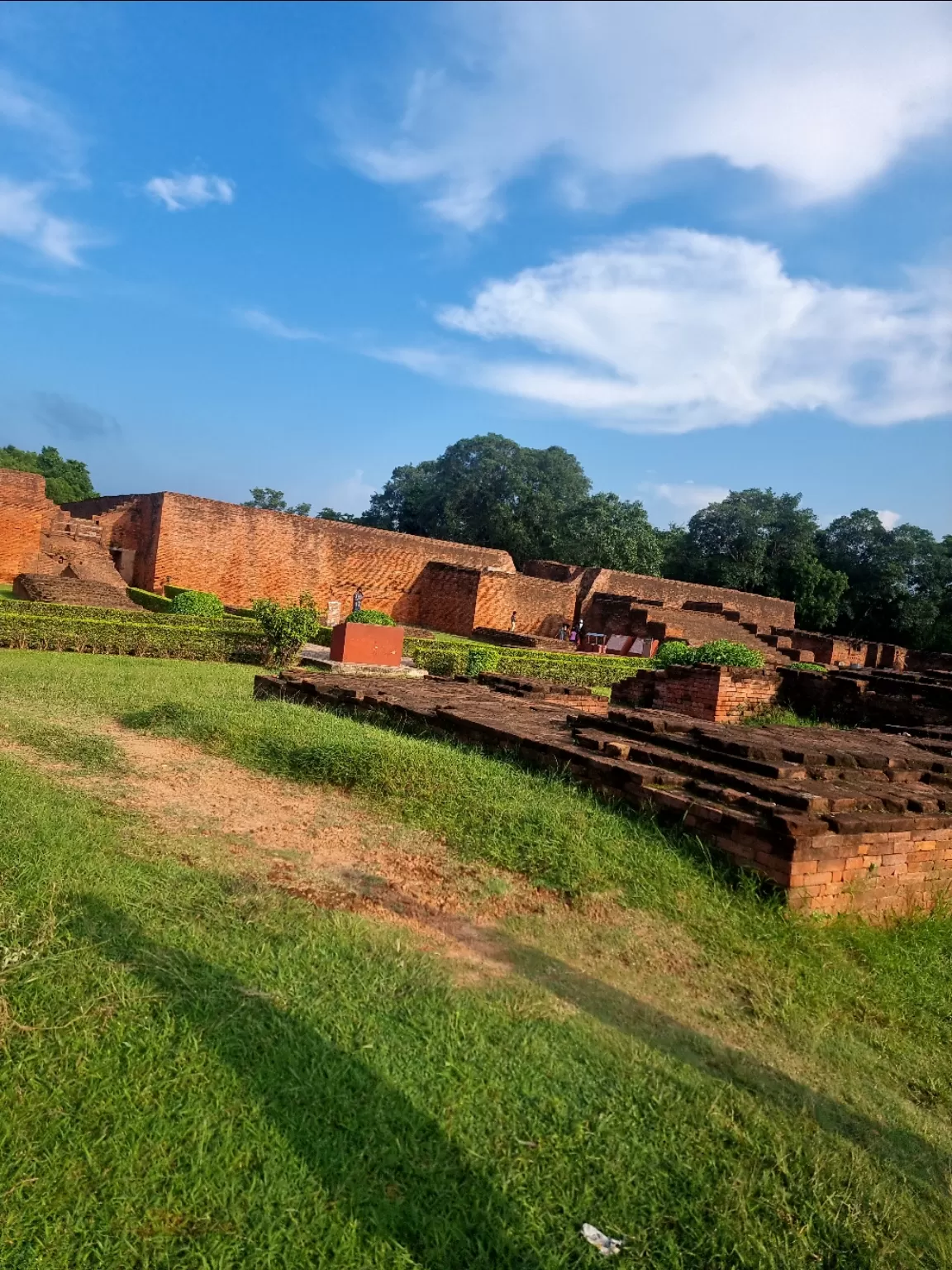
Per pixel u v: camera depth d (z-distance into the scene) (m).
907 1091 2.75
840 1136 2.39
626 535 40.69
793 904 3.89
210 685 9.69
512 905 3.75
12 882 3.14
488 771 5.35
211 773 5.53
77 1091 2.08
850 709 10.91
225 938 2.97
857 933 3.92
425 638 20.75
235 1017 2.44
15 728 6.36
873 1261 1.93
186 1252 1.68
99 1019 2.35
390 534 27.19
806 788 4.67
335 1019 2.54
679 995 3.11
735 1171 2.15
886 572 44.16
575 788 5.09
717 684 10.70
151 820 4.40
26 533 20.95
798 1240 1.96
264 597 24.28
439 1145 2.08
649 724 5.90
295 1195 1.86
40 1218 1.72
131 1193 1.80
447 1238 1.81
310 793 5.25
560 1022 2.76
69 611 14.73
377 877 3.91
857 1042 3.00
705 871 4.12
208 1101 2.10
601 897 3.86
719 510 44.75
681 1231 1.95
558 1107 2.29
